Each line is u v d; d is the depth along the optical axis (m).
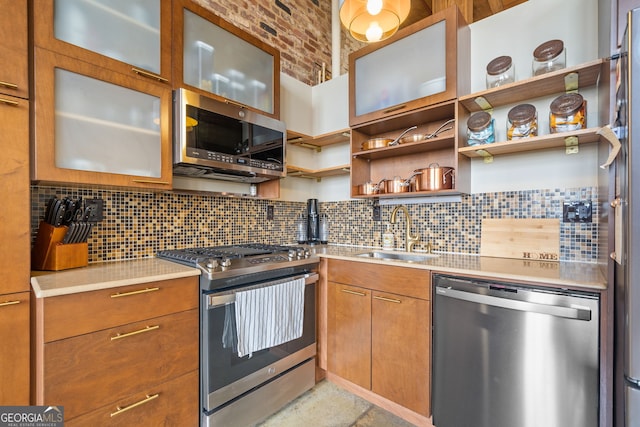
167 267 1.48
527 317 1.25
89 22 1.34
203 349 1.44
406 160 2.28
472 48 1.95
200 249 1.96
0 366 1.01
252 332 1.56
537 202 1.73
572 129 1.49
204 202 2.14
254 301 1.58
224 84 1.85
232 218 2.30
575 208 1.62
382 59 2.08
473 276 1.40
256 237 2.45
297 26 2.94
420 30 1.91
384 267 1.73
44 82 1.20
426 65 1.89
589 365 1.13
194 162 1.63
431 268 1.53
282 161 2.13
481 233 1.92
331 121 2.62
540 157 1.73
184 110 1.59
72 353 1.07
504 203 1.84
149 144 1.52
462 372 1.42
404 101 1.97
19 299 1.05
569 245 1.64
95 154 1.35
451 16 1.78
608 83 1.15
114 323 1.17
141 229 1.81
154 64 1.54
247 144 1.90
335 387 2.01
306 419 1.69
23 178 1.10
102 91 1.37
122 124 1.43
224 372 1.49
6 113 1.07
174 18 1.62
